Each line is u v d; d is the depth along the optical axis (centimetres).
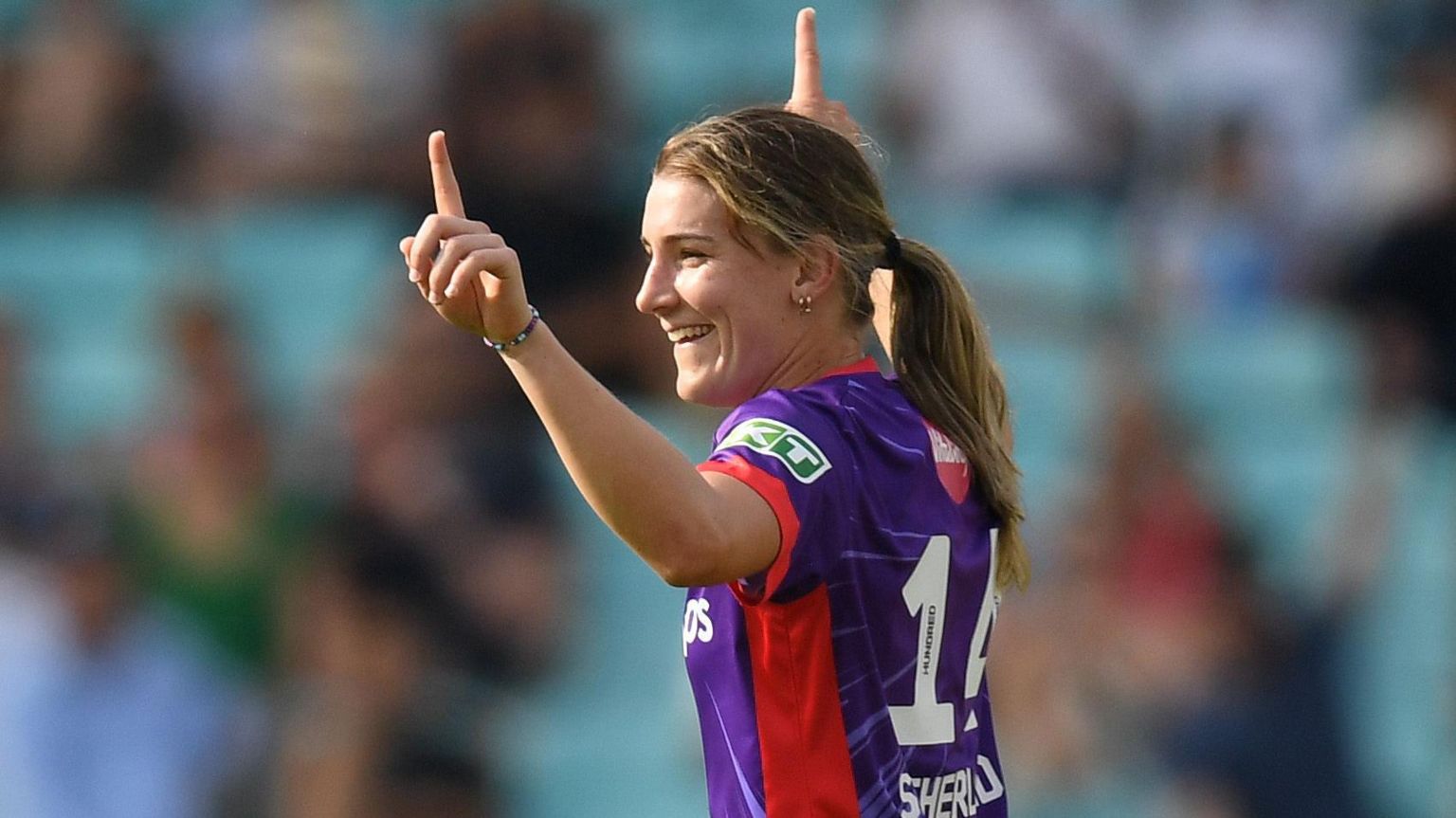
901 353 850
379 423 2331
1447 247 2764
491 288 707
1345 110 2975
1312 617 2453
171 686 2189
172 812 2162
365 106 2952
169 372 2472
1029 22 2953
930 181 2955
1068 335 2739
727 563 728
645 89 3148
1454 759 2433
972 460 845
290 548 2259
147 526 2238
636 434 714
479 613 2281
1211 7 3011
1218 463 2519
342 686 2214
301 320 2759
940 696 820
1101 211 2920
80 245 2869
